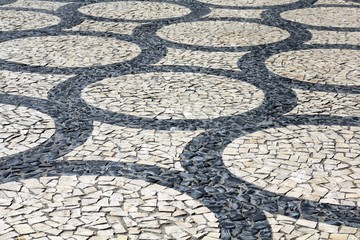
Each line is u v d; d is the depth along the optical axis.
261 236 4.00
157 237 3.98
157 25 7.20
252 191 4.35
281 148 4.78
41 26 7.16
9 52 6.36
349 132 4.98
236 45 6.59
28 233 4.01
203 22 7.32
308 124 5.09
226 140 4.87
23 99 5.42
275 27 7.16
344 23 7.32
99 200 4.27
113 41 6.69
